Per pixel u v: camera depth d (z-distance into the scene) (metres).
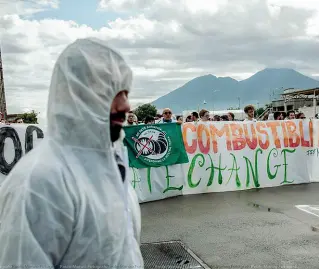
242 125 8.44
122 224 1.24
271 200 7.08
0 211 1.15
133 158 7.16
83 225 1.13
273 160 8.63
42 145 1.21
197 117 11.05
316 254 4.27
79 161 1.19
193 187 7.91
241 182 8.30
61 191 1.09
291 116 10.45
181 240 4.80
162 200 7.32
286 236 4.90
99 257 1.16
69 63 1.21
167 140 7.50
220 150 8.16
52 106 1.22
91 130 1.20
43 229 1.06
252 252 4.35
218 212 6.21
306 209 6.33
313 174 9.02
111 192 1.22
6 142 6.19
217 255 4.27
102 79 1.22
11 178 1.14
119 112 1.33
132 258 1.30
